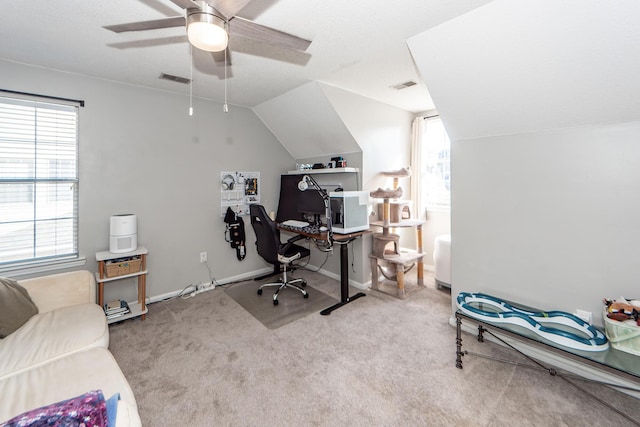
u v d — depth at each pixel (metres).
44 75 2.39
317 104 3.04
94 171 2.64
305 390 1.75
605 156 1.74
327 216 3.01
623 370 1.41
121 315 2.58
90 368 1.42
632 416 1.52
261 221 2.98
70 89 2.50
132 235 2.67
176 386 1.79
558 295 1.96
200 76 2.63
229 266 3.65
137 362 2.03
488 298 2.17
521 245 2.11
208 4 1.16
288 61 2.31
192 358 2.08
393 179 3.64
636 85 1.50
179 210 3.19
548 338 1.68
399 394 1.71
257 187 3.85
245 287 3.49
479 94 1.98
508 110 1.97
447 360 2.03
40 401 1.19
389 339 2.31
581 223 1.84
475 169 2.30
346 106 3.05
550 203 1.96
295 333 2.42
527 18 1.50
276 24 1.76
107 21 1.74
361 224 3.14
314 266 4.13
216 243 3.51
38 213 2.43
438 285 3.42
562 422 1.50
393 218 3.33
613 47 1.42
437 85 2.09
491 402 1.64
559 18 1.43
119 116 2.76
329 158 3.73
